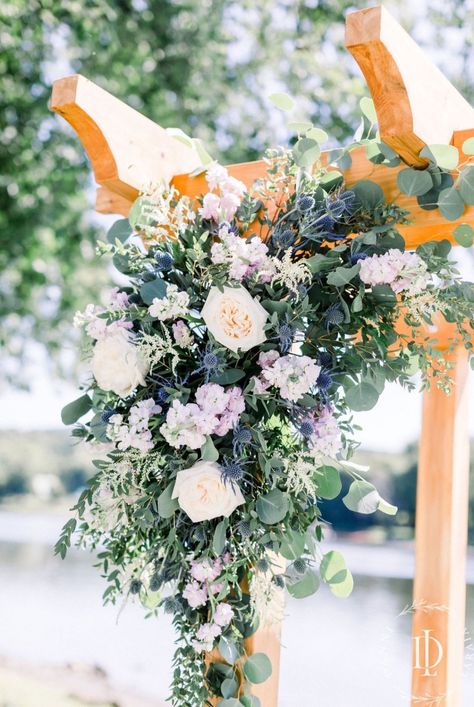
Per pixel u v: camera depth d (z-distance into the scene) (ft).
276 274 6.00
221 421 5.92
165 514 5.90
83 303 22.98
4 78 20.48
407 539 40.91
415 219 6.14
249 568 6.20
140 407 6.01
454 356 8.00
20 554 31.73
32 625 18.78
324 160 6.55
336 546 38.47
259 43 21.17
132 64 20.92
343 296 6.15
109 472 6.10
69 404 6.57
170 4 21.06
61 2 19.45
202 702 6.17
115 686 14.20
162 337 6.30
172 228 6.38
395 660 10.44
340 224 6.24
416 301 5.83
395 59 5.42
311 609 20.88
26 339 23.58
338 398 6.17
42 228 21.66
